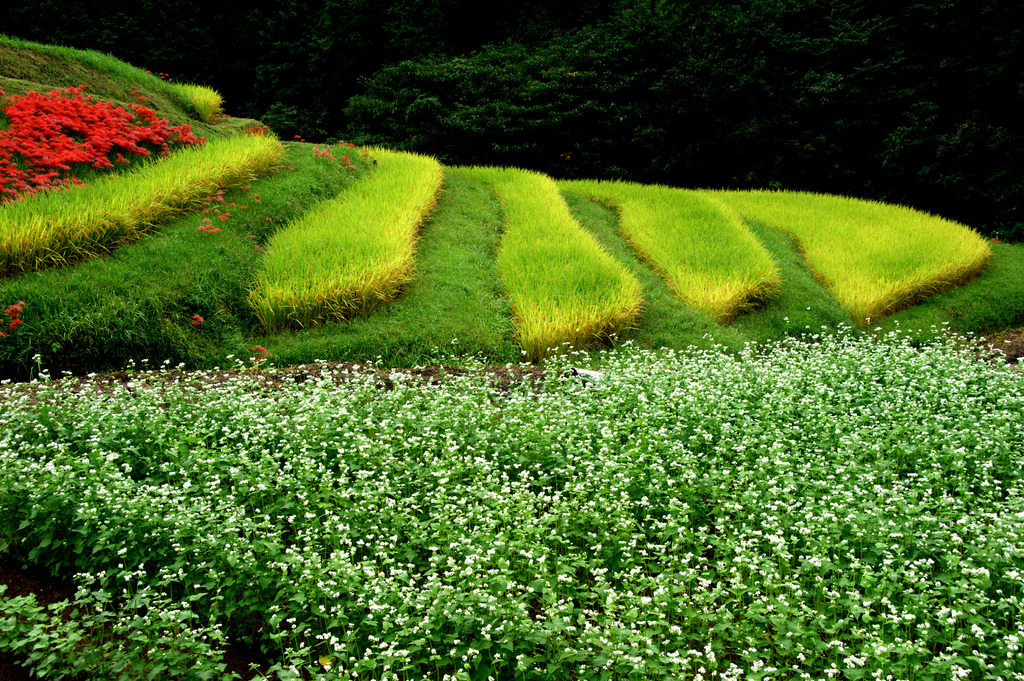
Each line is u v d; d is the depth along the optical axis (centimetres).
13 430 693
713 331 1352
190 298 1135
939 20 2575
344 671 430
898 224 2020
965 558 535
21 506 569
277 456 650
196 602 517
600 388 898
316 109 3244
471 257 1509
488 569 509
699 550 539
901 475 717
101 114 1596
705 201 2064
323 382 865
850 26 2700
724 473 644
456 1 3192
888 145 2592
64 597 533
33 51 1739
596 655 431
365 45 3234
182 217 1366
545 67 2852
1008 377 945
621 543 550
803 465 675
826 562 504
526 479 682
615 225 1930
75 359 992
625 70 2811
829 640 486
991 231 2383
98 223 1173
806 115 2752
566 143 2772
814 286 1602
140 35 3144
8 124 1432
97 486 562
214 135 1873
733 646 475
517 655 429
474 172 2183
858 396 888
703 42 2808
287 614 493
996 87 2473
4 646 419
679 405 821
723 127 2738
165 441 681
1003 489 668
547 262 1438
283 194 1555
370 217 1518
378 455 684
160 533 536
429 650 457
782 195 2350
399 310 1282
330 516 572
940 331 1460
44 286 1048
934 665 409
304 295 1193
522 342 1200
